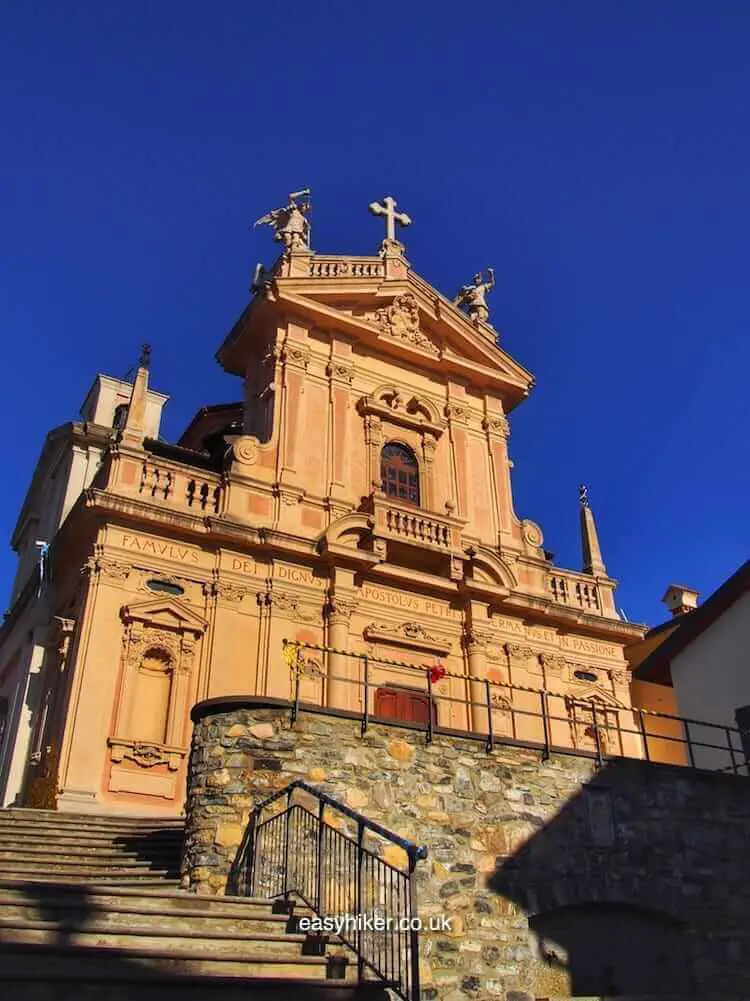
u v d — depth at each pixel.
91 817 14.84
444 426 25.23
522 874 11.99
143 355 21.38
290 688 19.45
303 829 10.76
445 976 10.77
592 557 25.73
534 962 11.62
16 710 20.80
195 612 19.38
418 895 11.09
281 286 23.55
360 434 23.72
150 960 7.63
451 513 23.53
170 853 12.62
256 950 8.62
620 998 11.82
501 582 22.84
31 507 27.81
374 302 25.41
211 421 28.80
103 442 24.34
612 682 24.11
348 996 7.88
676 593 29.83
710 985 12.80
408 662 21.33
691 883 13.29
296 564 20.84
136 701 18.28
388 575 21.53
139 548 19.33
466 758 12.38
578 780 13.12
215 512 20.69
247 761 11.09
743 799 14.48
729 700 18.94
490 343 26.62
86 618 18.20
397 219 27.48
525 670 22.72
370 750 11.78
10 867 11.20
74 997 6.84
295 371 23.23
